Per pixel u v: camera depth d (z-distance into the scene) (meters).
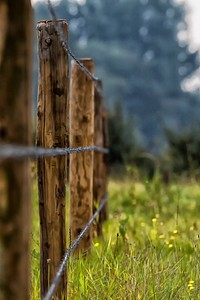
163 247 8.73
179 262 7.66
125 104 130.75
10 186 3.31
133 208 13.25
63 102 6.43
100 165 11.67
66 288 6.35
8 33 3.39
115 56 138.25
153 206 13.23
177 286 6.81
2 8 3.38
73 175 9.19
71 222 9.12
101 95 11.89
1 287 3.33
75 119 9.31
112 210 13.92
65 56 6.45
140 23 156.75
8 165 3.30
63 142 6.41
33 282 6.97
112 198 14.92
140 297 6.38
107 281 6.82
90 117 9.33
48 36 6.40
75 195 9.10
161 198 13.83
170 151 28.05
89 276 7.06
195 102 135.88
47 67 6.41
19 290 3.39
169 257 8.12
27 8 3.46
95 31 157.12
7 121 3.40
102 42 149.38
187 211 13.36
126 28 157.38
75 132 9.28
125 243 8.76
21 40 3.43
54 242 6.28
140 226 11.18
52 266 6.25
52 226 6.27
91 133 9.34
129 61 137.50
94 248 8.66
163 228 10.88
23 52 3.44
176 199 14.15
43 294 6.27
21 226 3.38
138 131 115.75
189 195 14.73
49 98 6.40
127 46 156.00
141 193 14.99
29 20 3.48
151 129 127.69
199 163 25.42
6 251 3.33
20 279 3.40
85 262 7.91
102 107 11.95
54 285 4.93
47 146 6.38
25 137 3.46
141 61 139.50
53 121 6.38
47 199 6.29
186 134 28.81
